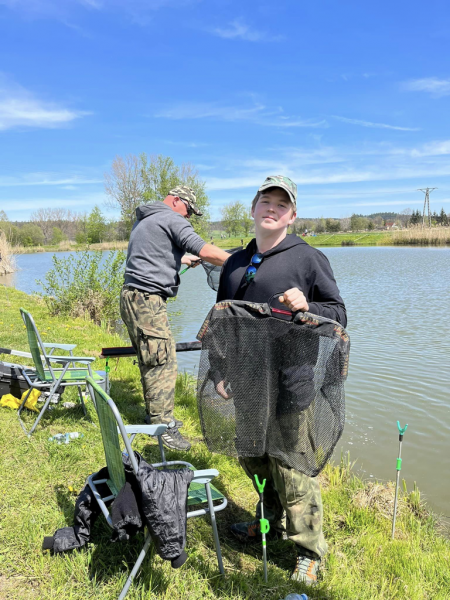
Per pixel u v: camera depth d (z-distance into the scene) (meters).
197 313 14.61
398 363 8.52
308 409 2.61
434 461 5.07
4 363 5.16
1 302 13.89
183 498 2.41
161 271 4.27
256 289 2.74
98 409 2.67
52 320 11.02
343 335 2.57
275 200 2.70
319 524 2.86
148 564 2.72
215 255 3.94
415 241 65.50
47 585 2.55
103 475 2.95
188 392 6.39
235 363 2.69
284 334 2.59
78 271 12.09
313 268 2.70
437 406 6.51
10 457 3.89
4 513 3.12
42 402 5.18
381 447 5.38
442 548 3.62
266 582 2.82
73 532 2.84
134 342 4.42
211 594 2.67
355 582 3.01
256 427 2.71
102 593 2.52
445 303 15.64
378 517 3.95
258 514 3.25
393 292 18.59
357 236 95.25
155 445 4.51
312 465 2.67
